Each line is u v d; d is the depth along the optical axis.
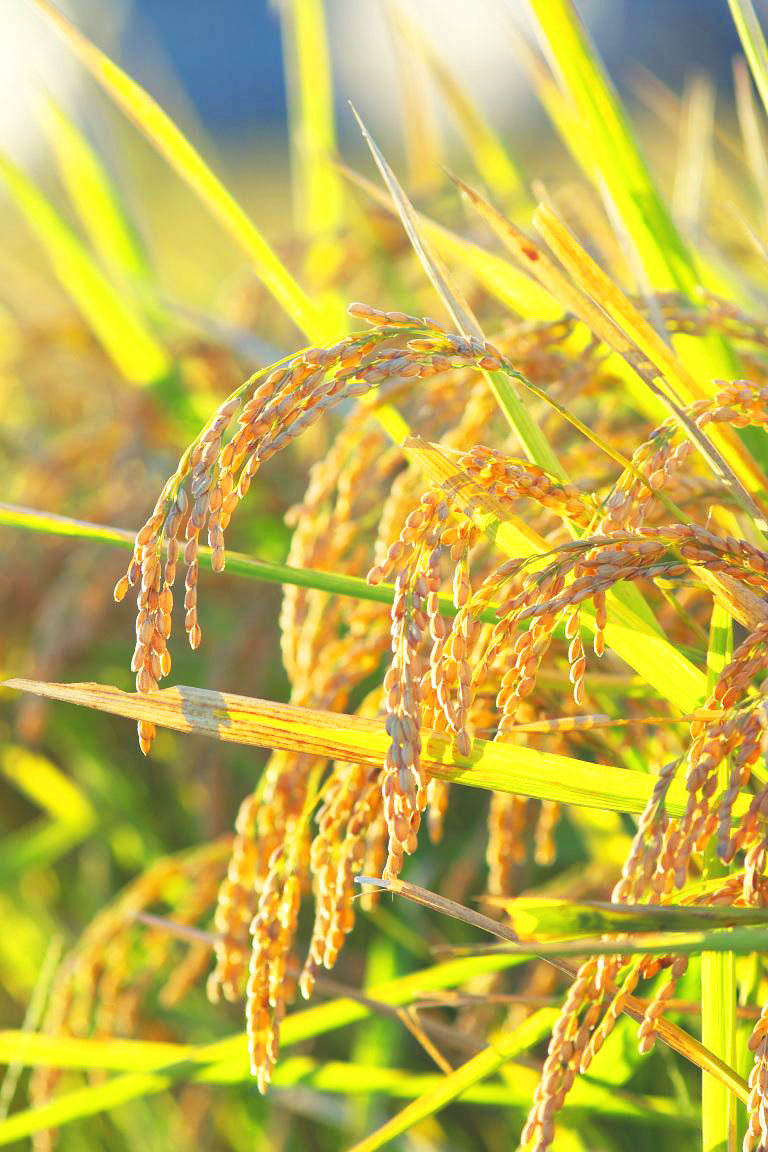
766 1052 0.80
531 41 1.11
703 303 0.95
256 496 1.39
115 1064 0.99
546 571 0.82
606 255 1.12
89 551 1.38
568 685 0.90
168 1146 1.21
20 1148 1.26
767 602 0.85
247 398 1.45
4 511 0.90
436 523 0.82
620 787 0.84
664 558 0.84
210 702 0.85
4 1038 1.00
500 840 0.93
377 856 0.89
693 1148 1.03
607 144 0.96
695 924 0.80
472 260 0.98
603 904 0.79
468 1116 1.15
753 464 0.90
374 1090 0.97
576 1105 0.93
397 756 0.80
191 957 1.03
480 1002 0.91
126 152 1.80
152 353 1.44
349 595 0.89
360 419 0.91
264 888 0.87
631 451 0.94
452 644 0.82
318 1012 0.95
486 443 1.03
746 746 0.80
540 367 0.94
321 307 1.38
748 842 0.81
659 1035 0.85
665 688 0.87
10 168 1.35
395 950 1.13
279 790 0.89
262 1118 1.20
